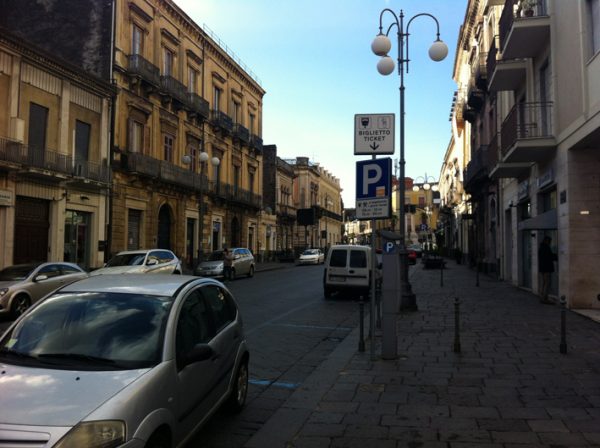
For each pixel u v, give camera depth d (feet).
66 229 75.97
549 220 46.85
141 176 93.25
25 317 14.60
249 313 45.62
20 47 66.64
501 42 56.29
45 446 9.68
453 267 122.72
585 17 38.27
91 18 87.86
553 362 24.76
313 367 26.04
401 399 19.53
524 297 53.16
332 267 57.88
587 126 37.37
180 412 12.85
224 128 131.13
